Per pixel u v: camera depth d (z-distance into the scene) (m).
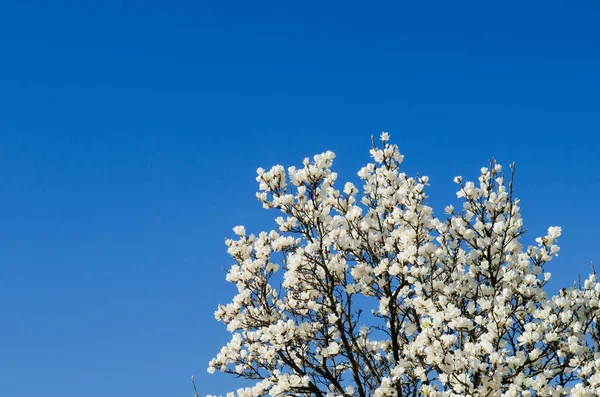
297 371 9.47
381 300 9.21
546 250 9.70
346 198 9.59
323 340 9.84
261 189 9.48
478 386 7.57
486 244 9.25
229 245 9.84
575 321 8.85
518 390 7.75
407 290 9.44
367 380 9.34
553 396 7.90
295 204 9.39
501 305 8.25
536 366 8.53
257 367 9.66
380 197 9.58
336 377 9.81
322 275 9.82
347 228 9.64
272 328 8.97
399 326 9.52
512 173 8.97
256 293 9.83
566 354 8.41
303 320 9.97
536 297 9.14
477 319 7.89
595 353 8.13
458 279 9.42
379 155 9.95
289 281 9.73
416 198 9.66
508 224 9.02
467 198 9.75
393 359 9.95
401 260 8.65
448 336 7.39
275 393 9.02
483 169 9.89
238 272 9.77
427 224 8.95
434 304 8.68
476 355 7.50
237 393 9.43
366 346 10.09
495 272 9.41
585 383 8.12
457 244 9.81
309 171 9.20
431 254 9.21
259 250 9.78
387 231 9.73
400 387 8.84
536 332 7.85
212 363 9.51
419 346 7.93
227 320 9.79
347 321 9.48
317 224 9.34
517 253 9.73
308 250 9.30
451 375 7.58
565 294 8.79
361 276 9.48
